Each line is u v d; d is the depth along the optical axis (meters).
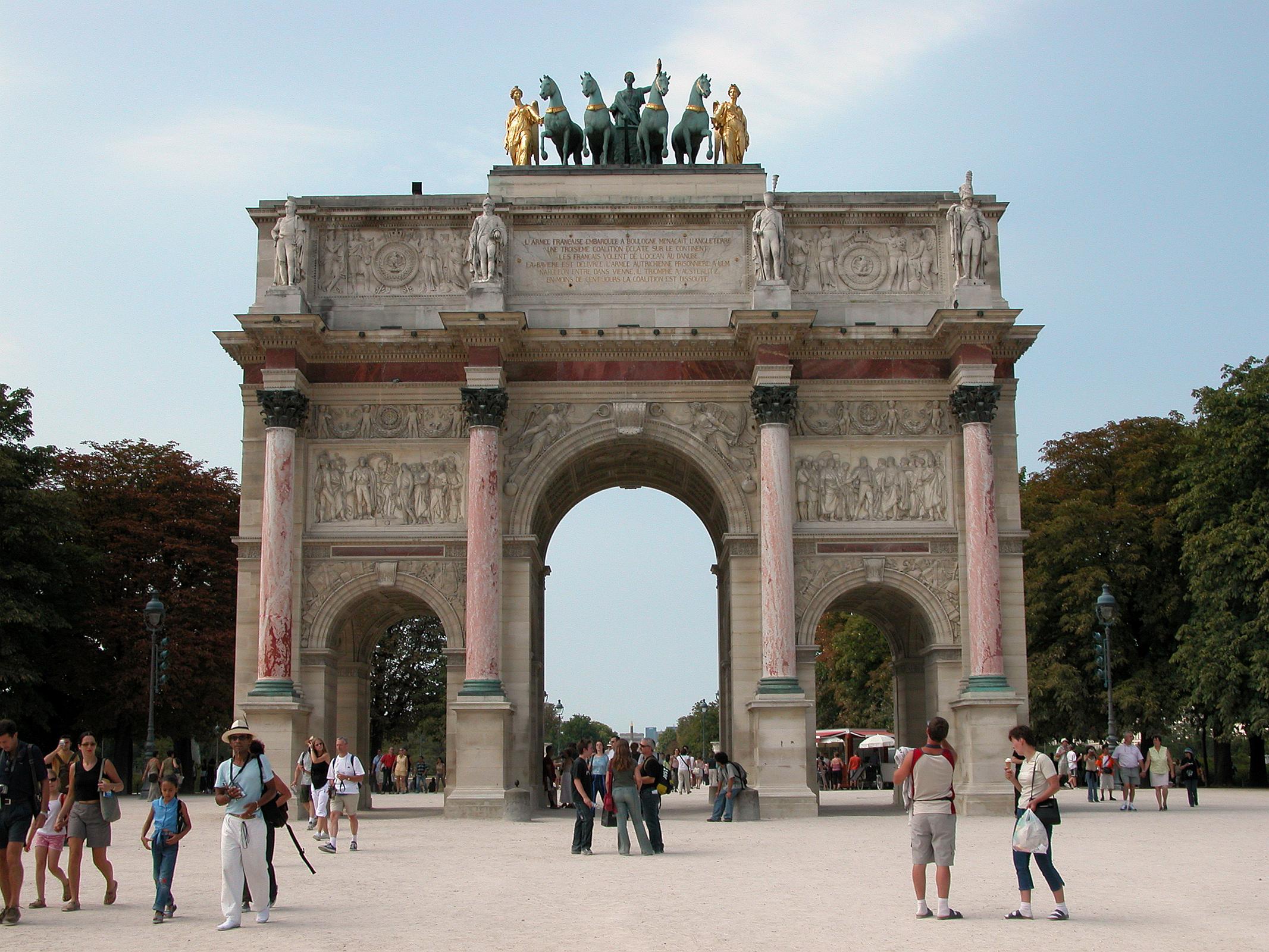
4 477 73.31
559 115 61.88
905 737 60.88
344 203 58.88
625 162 61.88
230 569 86.00
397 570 56.44
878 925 22.98
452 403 57.72
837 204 58.88
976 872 31.16
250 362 57.59
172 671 80.00
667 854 36.44
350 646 60.72
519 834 45.12
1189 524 79.25
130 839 43.22
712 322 58.28
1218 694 75.44
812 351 57.53
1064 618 83.31
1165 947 20.66
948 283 58.44
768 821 50.59
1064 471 92.56
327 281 58.94
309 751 50.28
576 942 21.25
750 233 58.75
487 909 25.42
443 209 58.91
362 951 20.77
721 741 63.91
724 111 61.84
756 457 57.19
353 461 57.38
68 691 80.12
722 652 63.56
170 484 87.56
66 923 24.27
